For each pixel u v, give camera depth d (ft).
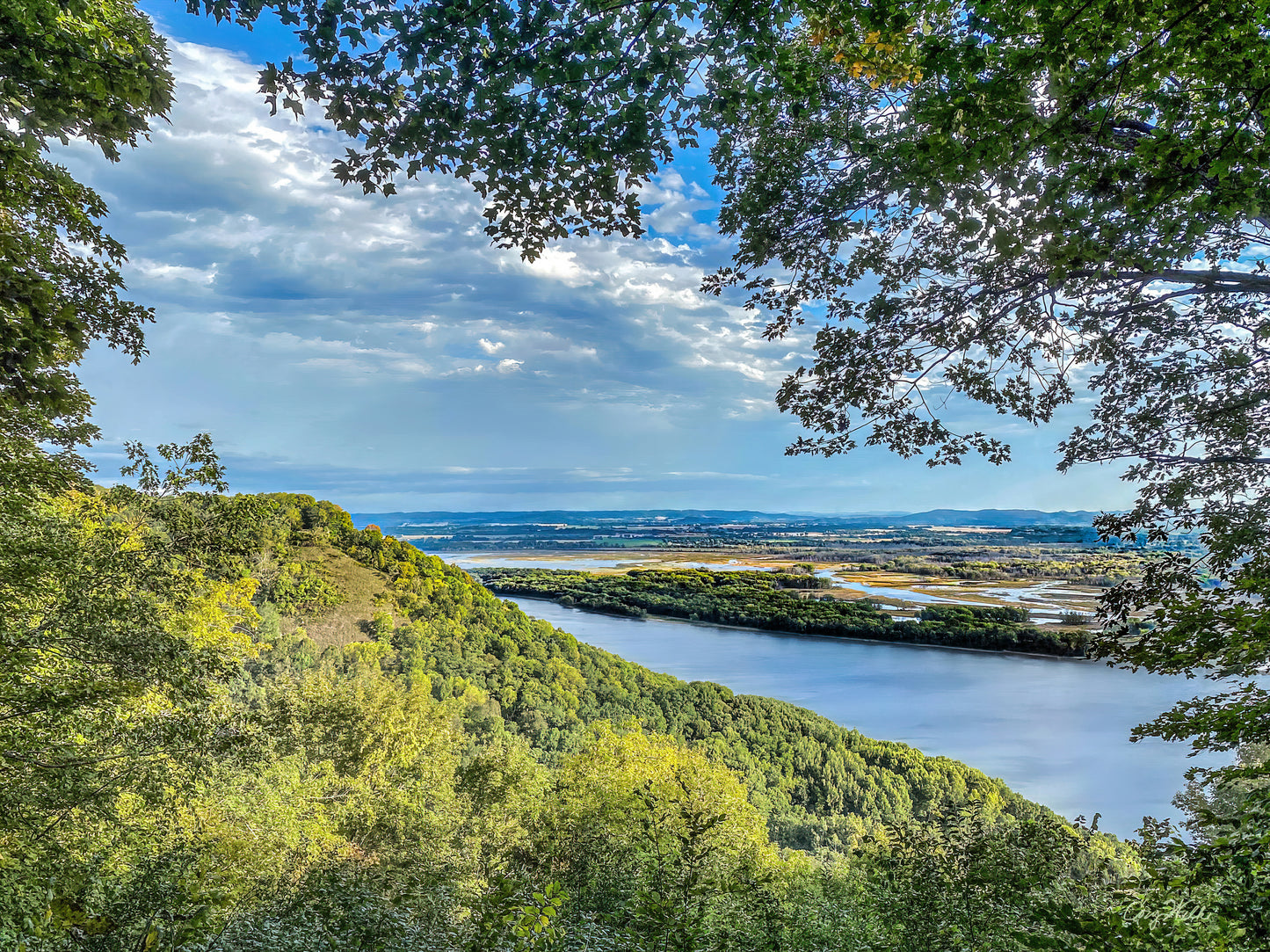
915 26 14.84
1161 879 16.51
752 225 22.41
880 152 18.79
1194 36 12.62
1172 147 13.65
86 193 30.17
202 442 49.83
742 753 209.36
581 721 229.66
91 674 37.83
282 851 63.00
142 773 42.37
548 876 74.69
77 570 38.40
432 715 163.73
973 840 35.06
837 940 36.04
